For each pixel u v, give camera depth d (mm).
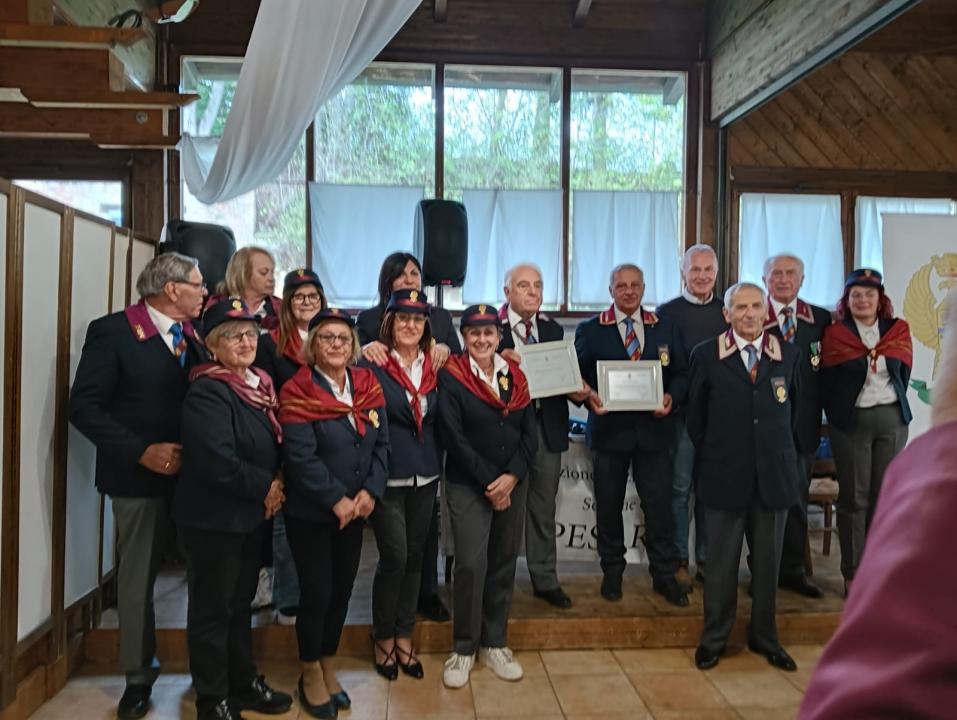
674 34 4957
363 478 2344
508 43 4863
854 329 3131
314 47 3002
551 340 3080
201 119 4730
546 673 2736
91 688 2586
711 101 4910
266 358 2650
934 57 5094
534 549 3119
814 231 5043
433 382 2619
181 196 4660
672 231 4984
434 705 2486
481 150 4910
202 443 2100
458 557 2607
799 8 3641
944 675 470
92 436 2234
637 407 2961
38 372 2379
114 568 3027
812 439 3162
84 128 2695
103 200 4590
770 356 2734
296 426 2285
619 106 4984
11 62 2477
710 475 2738
